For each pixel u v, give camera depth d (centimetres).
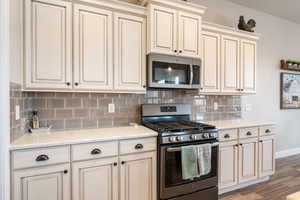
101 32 195
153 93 258
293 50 415
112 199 176
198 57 239
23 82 165
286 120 406
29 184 146
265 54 371
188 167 196
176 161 197
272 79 382
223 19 318
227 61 278
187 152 196
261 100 366
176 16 225
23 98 175
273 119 385
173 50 224
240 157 257
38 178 149
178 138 196
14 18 148
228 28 275
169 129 197
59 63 178
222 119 316
